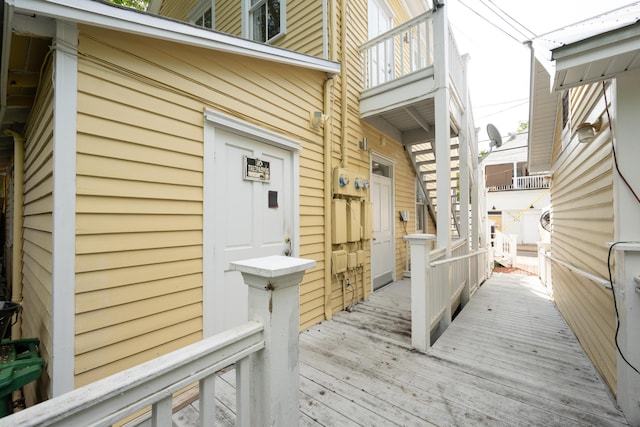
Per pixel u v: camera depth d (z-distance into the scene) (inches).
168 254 76.5
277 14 164.7
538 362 92.5
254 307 40.2
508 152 624.1
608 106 75.8
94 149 63.4
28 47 64.6
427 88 137.6
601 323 84.1
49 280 64.7
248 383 38.0
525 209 566.3
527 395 74.5
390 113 172.6
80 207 61.1
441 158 127.1
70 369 59.1
